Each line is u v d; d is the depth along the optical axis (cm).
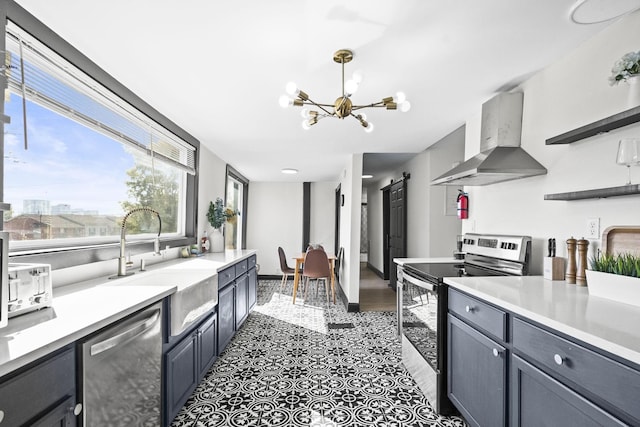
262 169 569
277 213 724
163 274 237
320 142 382
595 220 165
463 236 280
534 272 210
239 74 208
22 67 133
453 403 190
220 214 412
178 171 351
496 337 146
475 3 141
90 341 113
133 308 138
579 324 105
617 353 87
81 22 155
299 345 317
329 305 477
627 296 132
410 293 252
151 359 155
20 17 142
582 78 174
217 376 250
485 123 244
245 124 313
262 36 166
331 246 722
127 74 208
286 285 631
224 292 285
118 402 128
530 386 125
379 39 168
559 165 191
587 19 152
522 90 225
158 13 148
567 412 106
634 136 144
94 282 189
